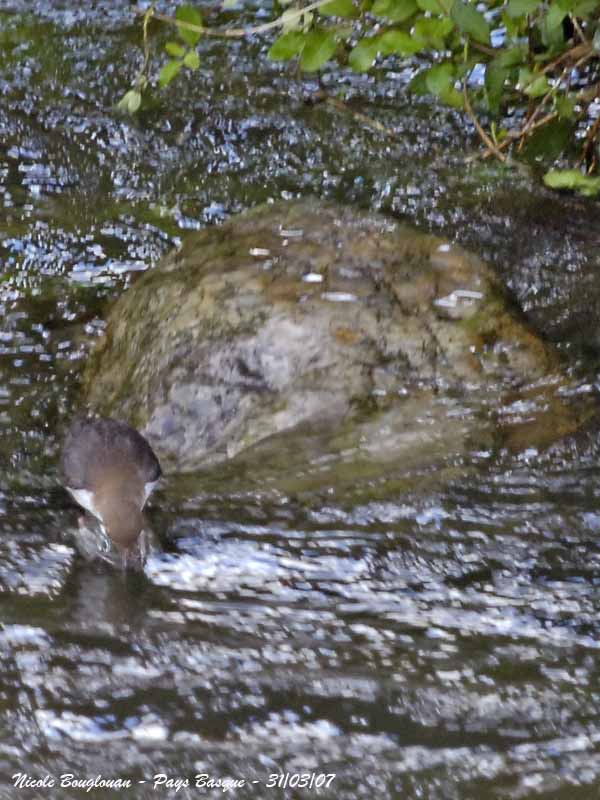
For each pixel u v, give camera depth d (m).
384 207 10.90
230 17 13.62
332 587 6.86
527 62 10.09
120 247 10.43
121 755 5.74
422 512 7.41
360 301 8.45
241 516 7.39
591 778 5.56
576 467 7.76
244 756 5.73
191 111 12.25
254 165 11.55
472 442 7.91
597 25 9.62
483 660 6.31
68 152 11.73
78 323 9.37
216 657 6.34
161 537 7.21
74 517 7.41
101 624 6.56
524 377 8.35
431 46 9.78
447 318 8.48
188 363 8.18
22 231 10.58
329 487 7.59
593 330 9.12
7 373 8.78
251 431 7.92
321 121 12.07
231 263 8.80
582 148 11.30
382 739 5.82
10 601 6.71
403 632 6.51
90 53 13.17
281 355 8.14
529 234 10.41
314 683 6.16
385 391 8.12
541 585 6.85
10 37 13.45
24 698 6.06
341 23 9.61
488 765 5.64
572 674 6.20
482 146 11.61
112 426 7.36
